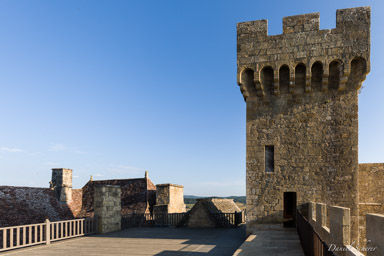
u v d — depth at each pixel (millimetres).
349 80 17016
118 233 20969
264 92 18203
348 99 16984
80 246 15477
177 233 20859
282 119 17906
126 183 42188
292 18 17703
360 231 17188
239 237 18594
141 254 13219
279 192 17328
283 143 17703
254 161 17969
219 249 14344
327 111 17250
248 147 18188
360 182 22578
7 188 30250
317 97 17500
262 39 18094
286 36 17688
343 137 16844
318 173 16938
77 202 39219
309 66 17031
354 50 16500
